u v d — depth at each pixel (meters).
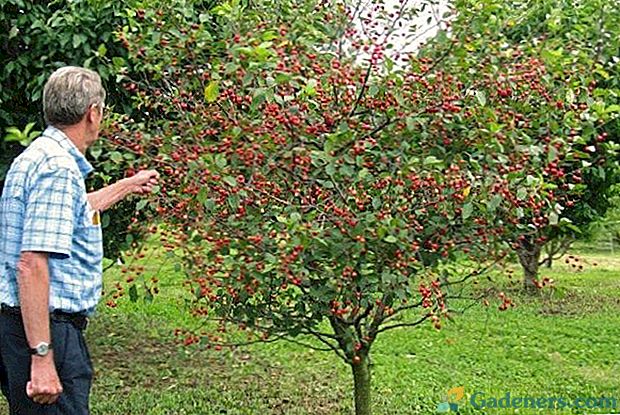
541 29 5.00
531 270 10.50
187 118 4.15
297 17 4.32
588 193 9.21
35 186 2.97
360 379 4.59
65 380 3.07
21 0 5.59
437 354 7.32
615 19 4.84
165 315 8.97
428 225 3.88
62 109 3.11
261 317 4.19
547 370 6.77
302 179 3.74
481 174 3.71
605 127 7.84
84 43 5.41
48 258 2.95
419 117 3.72
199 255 4.02
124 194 3.67
